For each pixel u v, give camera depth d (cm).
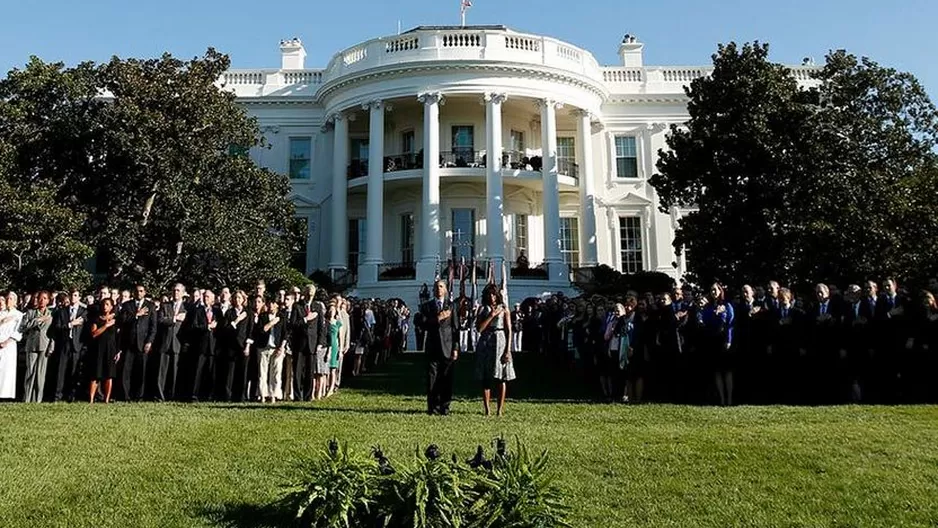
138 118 1762
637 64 3167
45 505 504
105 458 630
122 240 1798
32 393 1103
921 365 1012
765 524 475
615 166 3000
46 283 1662
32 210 1573
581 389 1261
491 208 2502
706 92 1820
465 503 421
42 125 1848
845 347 1042
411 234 2823
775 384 1073
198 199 1853
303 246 2919
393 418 846
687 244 1814
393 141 2903
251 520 474
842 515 493
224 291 1179
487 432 742
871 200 1545
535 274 2519
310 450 649
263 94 3011
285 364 1145
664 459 630
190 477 570
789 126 1648
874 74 1655
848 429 754
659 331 1080
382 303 1892
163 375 1117
